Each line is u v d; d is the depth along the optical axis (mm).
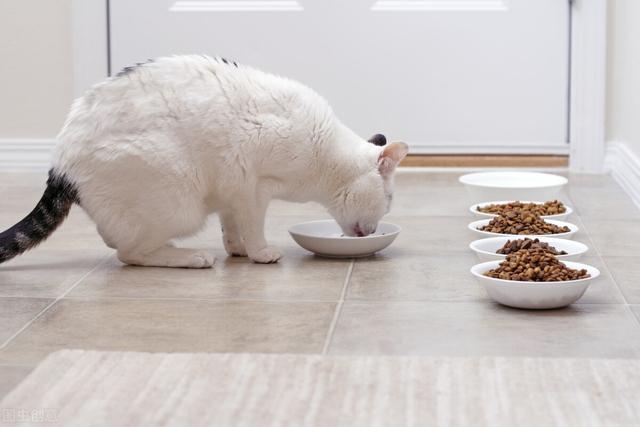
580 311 1591
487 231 1902
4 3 2578
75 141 1753
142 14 2574
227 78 1795
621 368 1381
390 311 1597
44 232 1771
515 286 1572
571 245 1763
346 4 2547
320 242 1839
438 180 2484
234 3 2564
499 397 1317
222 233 1993
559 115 2562
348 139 1854
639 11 2303
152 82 1774
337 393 1328
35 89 2604
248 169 1788
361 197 1835
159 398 1317
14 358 1444
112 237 1793
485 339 1491
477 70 2557
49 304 1637
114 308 1617
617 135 2527
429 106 2576
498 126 2576
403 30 2551
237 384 1349
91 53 2586
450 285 1707
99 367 1391
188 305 1629
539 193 2137
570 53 2533
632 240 1950
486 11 2531
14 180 2504
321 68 2576
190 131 1761
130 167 1742
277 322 1558
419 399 1314
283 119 1791
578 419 1271
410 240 1973
